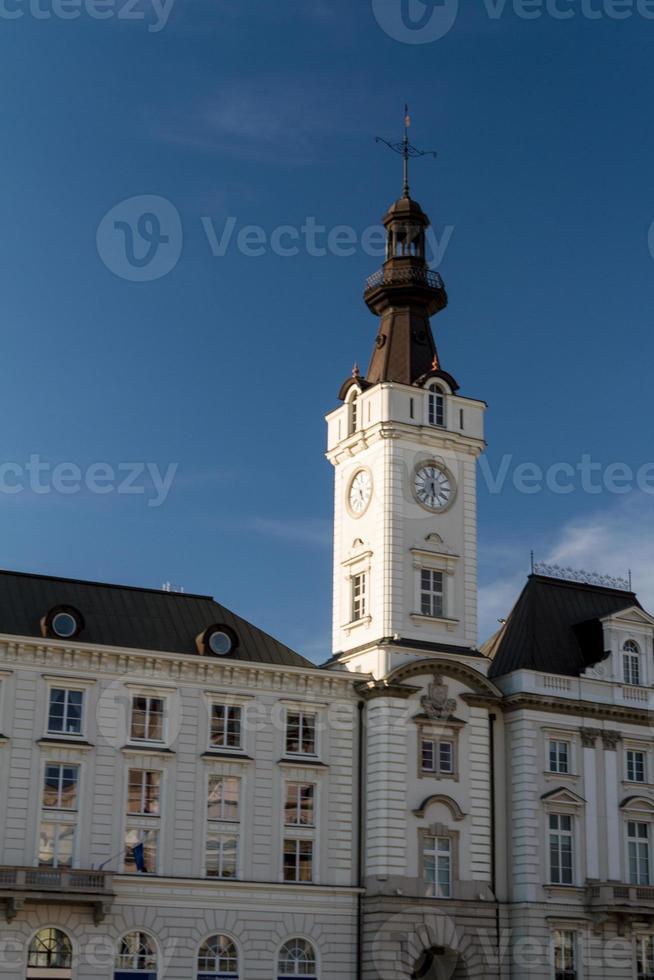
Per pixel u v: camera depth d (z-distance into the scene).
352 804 90.44
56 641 83.75
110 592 90.56
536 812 93.62
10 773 81.25
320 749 90.56
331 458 103.44
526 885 91.81
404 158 110.25
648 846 97.38
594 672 99.06
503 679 97.88
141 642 87.94
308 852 88.31
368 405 100.25
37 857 80.62
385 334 104.69
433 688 93.38
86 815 82.44
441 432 99.50
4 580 87.56
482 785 93.50
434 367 101.69
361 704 92.69
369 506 98.38
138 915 82.12
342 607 99.00
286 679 90.31
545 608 103.06
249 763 87.62
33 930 79.00
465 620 97.00
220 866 85.38
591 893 93.38
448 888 90.38
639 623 101.94
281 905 86.25
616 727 98.62
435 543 97.50
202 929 83.69
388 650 92.62
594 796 96.25
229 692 88.50
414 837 89.75
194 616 92.00
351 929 87.88
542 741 95.69
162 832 84.25
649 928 95.31
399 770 90.44
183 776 85.69
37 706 82.94
